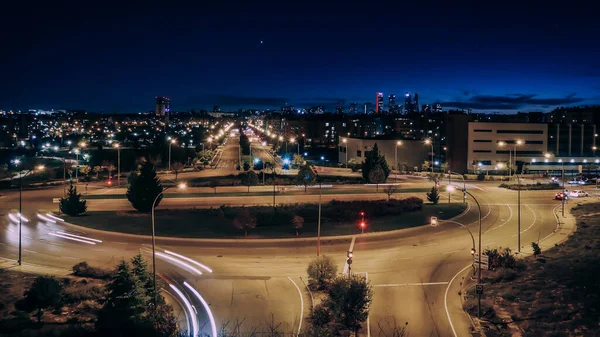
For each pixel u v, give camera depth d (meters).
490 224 57.38
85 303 31.19
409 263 41.69
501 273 38.38
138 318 24.44
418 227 54.53
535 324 28.27
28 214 59.94
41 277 30.89
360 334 27.62
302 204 65.75
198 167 117.56
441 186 86.12
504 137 118.31
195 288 35.06
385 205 64.44
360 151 126.44
